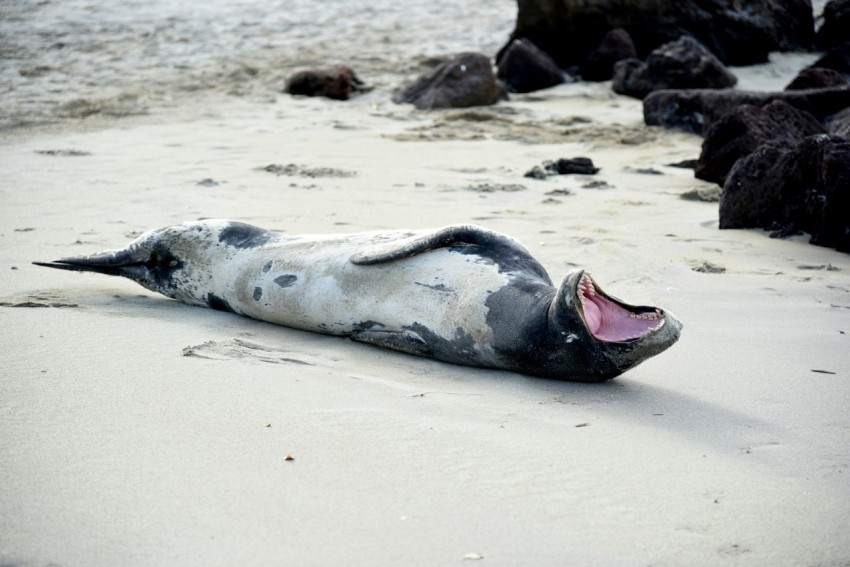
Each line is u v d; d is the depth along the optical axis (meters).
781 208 7.80
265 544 3.00
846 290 6.14
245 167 10.33
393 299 4.90
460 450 3.69
